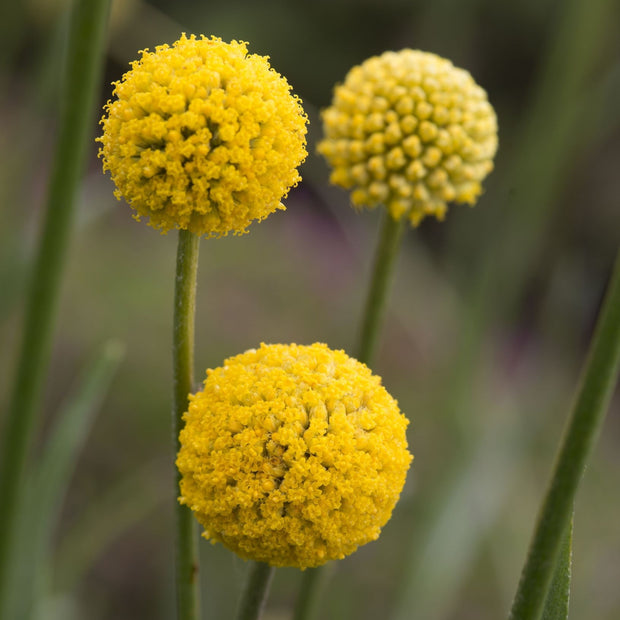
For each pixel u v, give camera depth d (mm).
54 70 570
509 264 750
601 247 1722
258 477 457
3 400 817
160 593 1023
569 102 725
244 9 2098
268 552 460
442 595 673
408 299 982
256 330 1488
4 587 444
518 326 1253
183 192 456
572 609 955
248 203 461
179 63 459
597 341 439
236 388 461
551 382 994
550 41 1880
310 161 1095
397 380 1413
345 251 1737
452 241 1037
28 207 587
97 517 767
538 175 742
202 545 893
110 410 1237
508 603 842
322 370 464
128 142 458
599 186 1729
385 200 541
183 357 463
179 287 461
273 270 1613
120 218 1600
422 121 545
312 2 2139
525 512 909
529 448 830
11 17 766
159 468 1152
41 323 438
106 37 434
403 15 2129
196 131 457
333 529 458
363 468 458
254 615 472
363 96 548
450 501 698
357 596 960
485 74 2057
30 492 513
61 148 434
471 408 730
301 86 2176
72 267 1413
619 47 841
